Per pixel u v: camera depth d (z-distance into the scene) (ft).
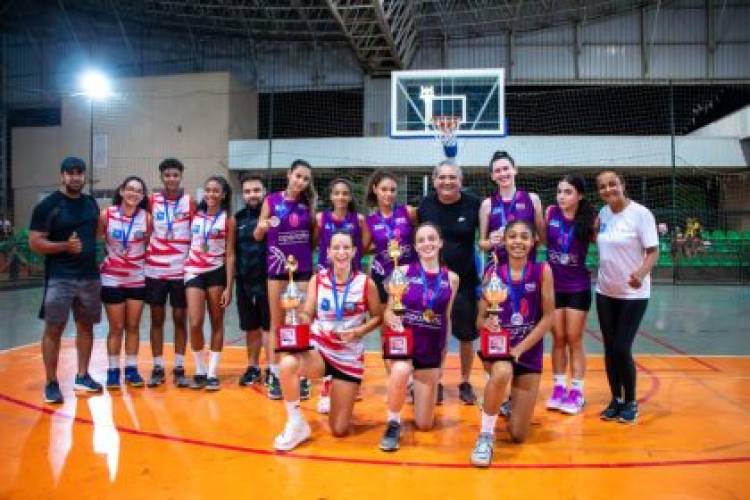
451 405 15.60
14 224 76.33
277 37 74.23
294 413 12.19
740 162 64.85
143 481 10.33
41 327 28.81
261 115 81.51
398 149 67.21
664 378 18.54
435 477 10.64
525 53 72.13
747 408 15.25
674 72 70.13
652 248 13.61
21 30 79.46
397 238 15.35
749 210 66.95
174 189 17.28
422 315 12.98
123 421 13.75
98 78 64.49
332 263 13.66
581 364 14.96
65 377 18.12
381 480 10.47
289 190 15.96
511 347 12.59
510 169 15.11
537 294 12.67
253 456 11.63
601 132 78.33
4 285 49.34
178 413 14.47
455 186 14.66
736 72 69.41
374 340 27.20
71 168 15.17
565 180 14.56
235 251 17.44
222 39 76.69
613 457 11.71
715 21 69.56
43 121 82.17
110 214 16.57
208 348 23.70
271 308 15.89
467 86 51.96
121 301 16.75
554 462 11.44
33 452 11.72
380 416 14.58
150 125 71.72
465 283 15.19
